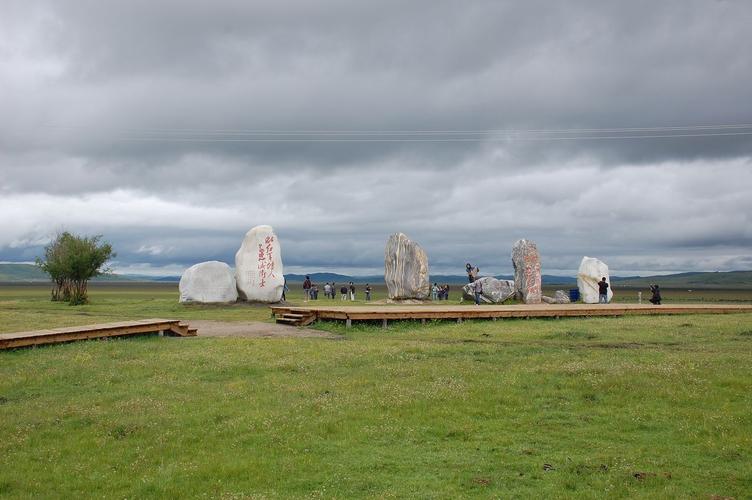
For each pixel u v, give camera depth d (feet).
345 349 92.58
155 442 52.85
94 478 46.01
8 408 62.85
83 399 66.03
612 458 48.75
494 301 197.47
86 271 211.20
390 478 45.21
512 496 42.09
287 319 131.13
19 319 140.97
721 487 43.34
